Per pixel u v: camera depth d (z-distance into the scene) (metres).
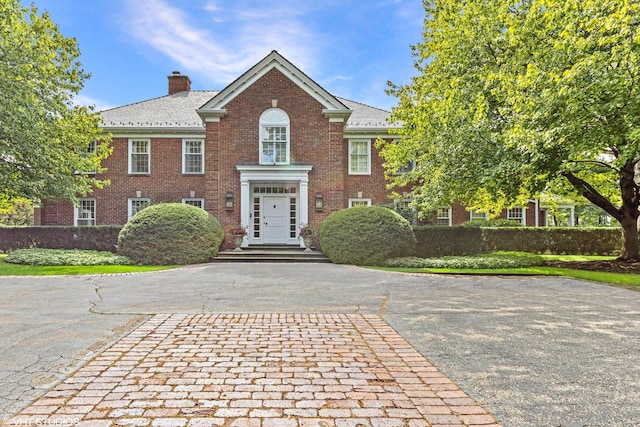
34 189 14.77
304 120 17.30
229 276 10.72
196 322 5.70
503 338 4.90
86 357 4.12
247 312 6.39
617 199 16.33
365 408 2.98
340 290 8.53
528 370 3.79
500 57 12.91
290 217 17.86
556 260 14.81
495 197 13.42
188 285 9.19
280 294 8.03
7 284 9.37
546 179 11.41
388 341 4.79
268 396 3.19
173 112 21.02
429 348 4.50
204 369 3.81
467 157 12.61
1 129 13.52
